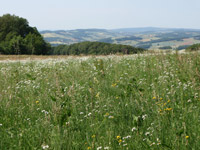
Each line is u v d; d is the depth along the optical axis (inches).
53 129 183.9
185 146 155.0
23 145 174.2
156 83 308.3
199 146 156.9
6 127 207.0
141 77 369.4
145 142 169.5
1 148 169.6
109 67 474.6
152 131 177.9
